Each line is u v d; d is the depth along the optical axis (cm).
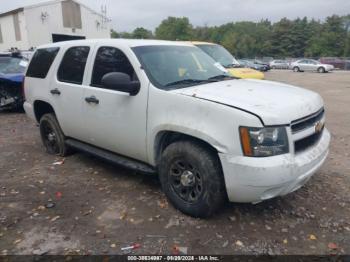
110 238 323
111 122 413
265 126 294
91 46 450
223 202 343
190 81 392
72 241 320
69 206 388
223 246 308
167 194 373
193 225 341
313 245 308
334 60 4341
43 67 533
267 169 291
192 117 328
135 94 378
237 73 838
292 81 2258
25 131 762
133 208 379
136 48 401
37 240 322
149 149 378
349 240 315
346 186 427
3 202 401
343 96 1370
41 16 3188
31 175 485
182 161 347
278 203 382
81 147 489
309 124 335
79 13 3525
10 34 3334
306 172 320
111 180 460
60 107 496
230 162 304
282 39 9350
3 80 935
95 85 433
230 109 304
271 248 304
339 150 583
